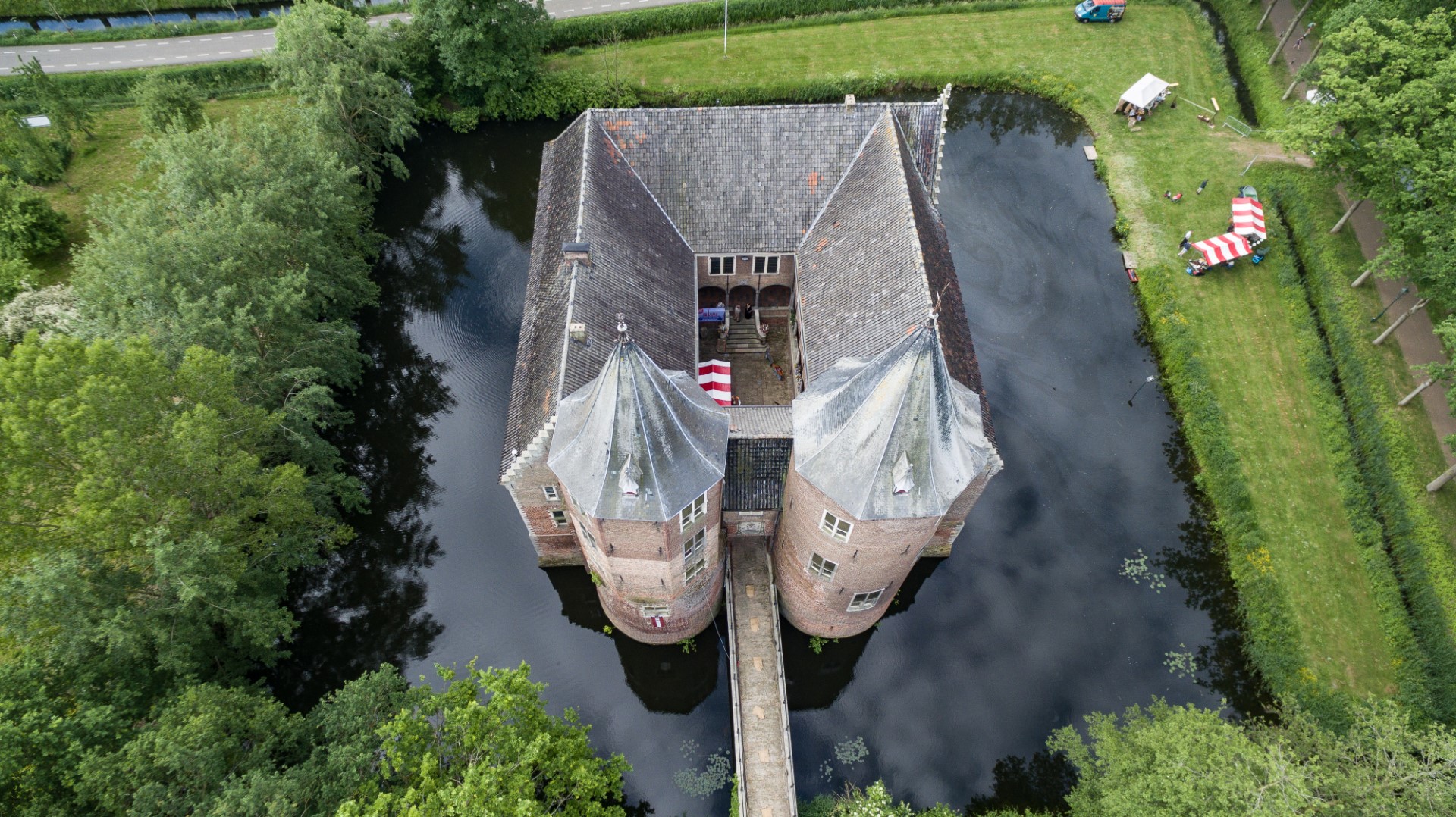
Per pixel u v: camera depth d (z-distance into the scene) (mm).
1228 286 58875
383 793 30656
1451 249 44812
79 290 43188
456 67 67125
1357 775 31734
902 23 79375
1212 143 68500
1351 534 46312
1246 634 44219
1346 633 42812
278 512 39500
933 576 46719
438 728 32344
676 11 77312
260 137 49875
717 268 49844
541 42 70875
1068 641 44469
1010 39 77938
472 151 72750
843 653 44000
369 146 64625
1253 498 47781
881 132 45812
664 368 40625
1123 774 34500
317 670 44094
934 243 44219
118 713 31625
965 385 40188
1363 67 53438
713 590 40812
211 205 46281
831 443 30625
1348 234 58750
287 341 46125
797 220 47656
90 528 32875
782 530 38875
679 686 43781
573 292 38531
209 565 35094
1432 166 47406
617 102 72500
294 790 28750
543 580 46781
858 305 41406
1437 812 30172
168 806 28234
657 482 29828
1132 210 64562
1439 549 43500
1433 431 48375
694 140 46625
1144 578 46875
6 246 57000
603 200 43125
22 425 31859
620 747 41438
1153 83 69250
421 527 49000
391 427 53750
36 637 32875
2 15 78000
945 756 40969
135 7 79500
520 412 41000
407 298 61000
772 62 75500
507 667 44062
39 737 28422
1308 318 55812
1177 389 54000
